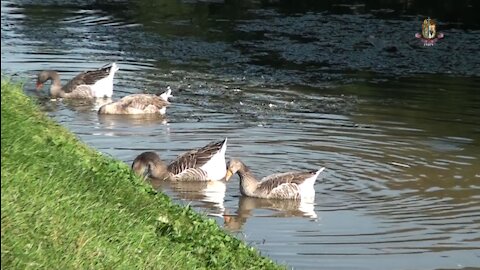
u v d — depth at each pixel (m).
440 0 37.41
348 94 24.62
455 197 16.23
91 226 8.90
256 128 20.72
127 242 8.98
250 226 14.78
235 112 22.28
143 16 35.34
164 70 27.08
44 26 32.84
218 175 17.70
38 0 38.50
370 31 32.47
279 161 18.28
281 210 15.78
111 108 22.08
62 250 8.08
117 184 10.70
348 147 19.30
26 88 24.72
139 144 19.25
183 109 22.55
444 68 28.06
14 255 7.53
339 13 35.56
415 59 29.08
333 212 15.47
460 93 24.98
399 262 13.23
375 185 16.89
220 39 31.44
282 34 32.09
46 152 10.03
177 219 10.85
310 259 13.23
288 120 21.58
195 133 20.30
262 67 27.66
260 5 37.34
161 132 20.33
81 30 32.41
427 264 13.17
